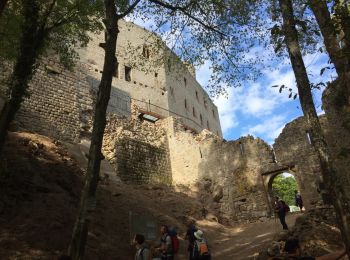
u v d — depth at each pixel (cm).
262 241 1411
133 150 2380
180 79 4256
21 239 907
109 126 2370
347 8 583
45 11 1273
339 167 1281
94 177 763
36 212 1054
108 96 859
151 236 1212
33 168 1307
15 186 1138
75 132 2036
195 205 2062
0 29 1278
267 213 2142
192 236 951
